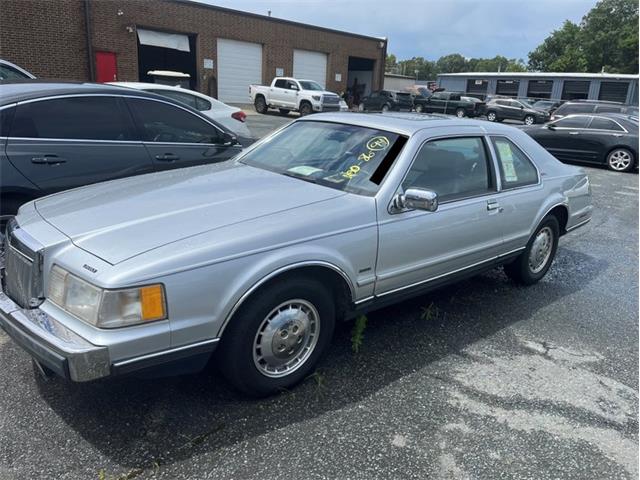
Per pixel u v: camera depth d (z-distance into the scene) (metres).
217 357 2.71
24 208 3.12
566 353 3.65
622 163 13.59
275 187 3.27
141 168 4.99
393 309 4.21
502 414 2.90
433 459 2.51
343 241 2.96
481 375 3.29
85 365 2.20
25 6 19.22
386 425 2.74
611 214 8.45
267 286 2.70
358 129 3.75
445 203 3.60
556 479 2.44
